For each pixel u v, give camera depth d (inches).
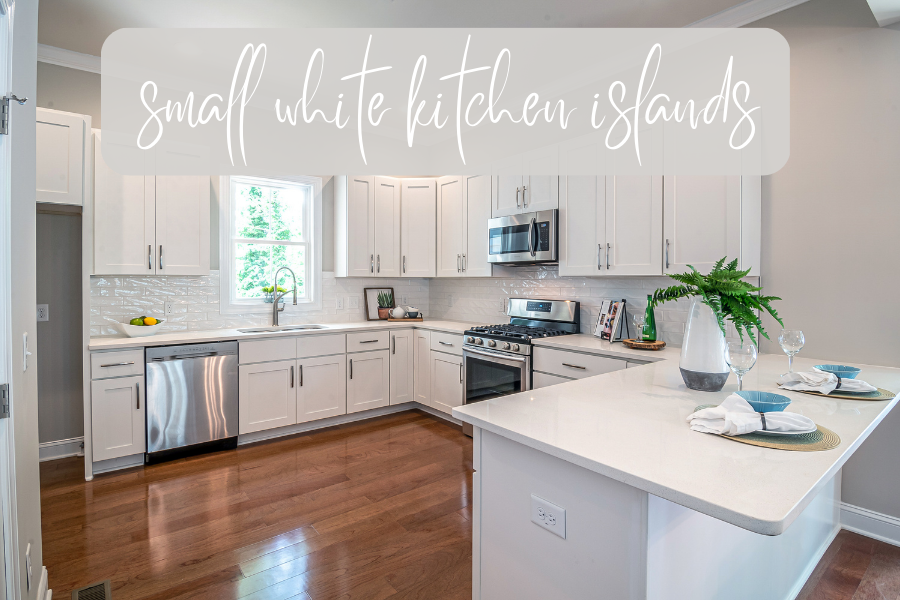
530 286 152.0
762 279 95.4
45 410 121.4
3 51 45.9
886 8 75.7
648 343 104.0
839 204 86.0
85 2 99.7
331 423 150.5
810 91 89.2
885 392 59.9
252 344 131.2
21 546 52.6
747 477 34.9
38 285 120.0
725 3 97.7
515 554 48.5
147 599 67.5
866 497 85.8
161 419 117.5
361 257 166.1
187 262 129.4
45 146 104.4
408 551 80.3
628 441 42.7
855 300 84.7
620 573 38.2
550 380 117.4
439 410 155.9
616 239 112.7
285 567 75.5
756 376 71.1
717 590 47.0
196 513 92.4
